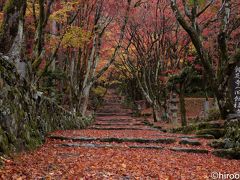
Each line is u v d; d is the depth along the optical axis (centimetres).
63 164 798
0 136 778
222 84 1584
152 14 2595
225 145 1264
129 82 4903
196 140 1398
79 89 2331
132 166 840
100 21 2428
